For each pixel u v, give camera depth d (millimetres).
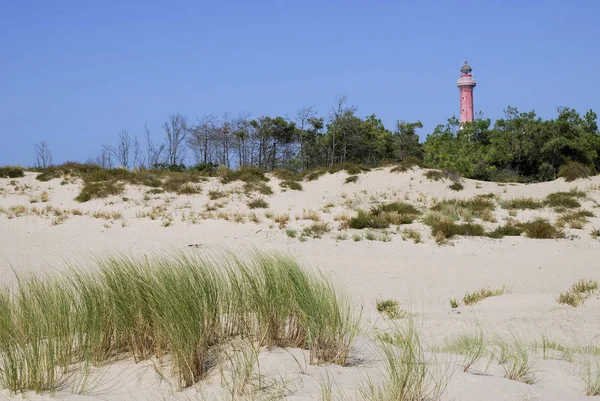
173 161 44812
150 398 3869
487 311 10336
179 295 4648
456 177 31547
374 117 56125
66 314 4742
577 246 18766
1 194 27359
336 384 4199
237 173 31188
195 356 4324
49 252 16453
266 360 4602
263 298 5152
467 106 87688
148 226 21875
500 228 20906
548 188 29562
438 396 4129
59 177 30062
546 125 45125
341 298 6188
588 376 5395
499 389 4527
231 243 18562
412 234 19797
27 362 4027
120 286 4953
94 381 4172
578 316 9852
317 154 50156
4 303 4828
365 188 30359
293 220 22891
